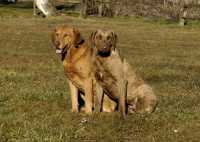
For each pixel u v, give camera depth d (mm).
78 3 48188
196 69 17203
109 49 8695
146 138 7938
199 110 9680
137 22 36906
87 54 9078
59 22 32906
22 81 12852
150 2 41844
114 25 33531
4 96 10500
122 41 25406
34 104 10008
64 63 9211
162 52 22266
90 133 8016
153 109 9391
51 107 9836
